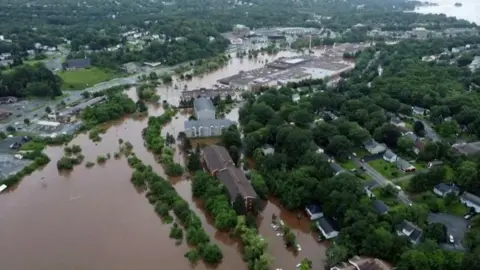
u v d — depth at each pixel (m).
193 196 188.00
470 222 163.12
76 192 190.88
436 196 181.12
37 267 144.88
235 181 180.50
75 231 163.88
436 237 148.25
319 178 183.25
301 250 153.38
